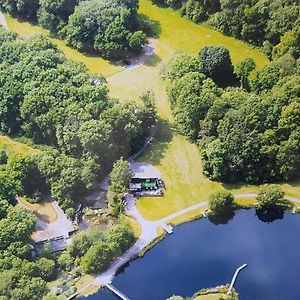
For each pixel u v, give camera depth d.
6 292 198.12
